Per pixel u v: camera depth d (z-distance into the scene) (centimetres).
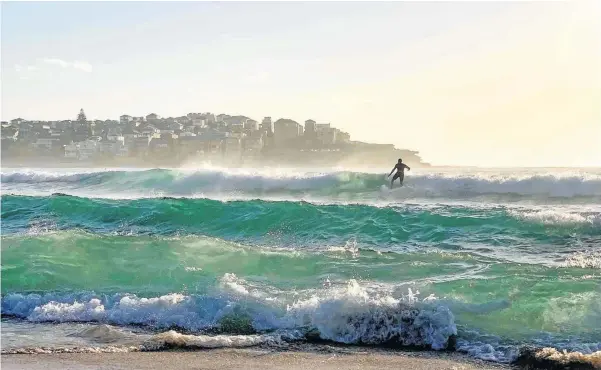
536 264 1069
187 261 1035
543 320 750
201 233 1579
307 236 1481
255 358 655
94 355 660
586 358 625
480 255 1195
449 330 721
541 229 1410
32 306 894
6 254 1082
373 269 988
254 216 1653
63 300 905
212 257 1055
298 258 1046
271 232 1545
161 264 1023
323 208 1659
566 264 1080
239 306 824
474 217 1507
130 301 861
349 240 1413
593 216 1464
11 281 980
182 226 1666
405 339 721
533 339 704
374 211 1612
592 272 925
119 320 827
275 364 632
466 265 998
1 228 1703
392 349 698
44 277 988
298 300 827
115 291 934
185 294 898
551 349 656
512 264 994
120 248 1103
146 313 833
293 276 965
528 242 1316
